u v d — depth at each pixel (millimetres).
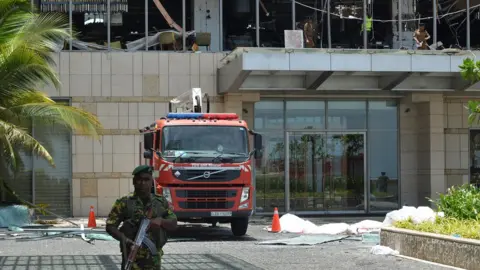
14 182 31078
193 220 23422
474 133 34250
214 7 33156
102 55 31469
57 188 31344
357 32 33969
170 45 32500
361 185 33719
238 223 23703
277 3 33531
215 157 22734
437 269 15656
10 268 16078
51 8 31812
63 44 31234
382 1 34312
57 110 27562
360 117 33781
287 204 33000
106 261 17297
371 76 31969
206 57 32000
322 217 32688
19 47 26422
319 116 33469
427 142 33375
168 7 33156
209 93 31969
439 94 33281
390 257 17766
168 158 22578
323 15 33625
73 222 27984
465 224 17625
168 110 31734
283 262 17062
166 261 17297
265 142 32969
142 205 9867
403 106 34031
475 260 15078
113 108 31516
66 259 17688
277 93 32406
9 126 26453
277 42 33750
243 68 28484
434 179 33219
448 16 34500
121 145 31531
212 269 15961
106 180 31453
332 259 17516
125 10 32500
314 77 30328
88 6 32312
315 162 33375
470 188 20609
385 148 33969
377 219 31625
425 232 17469
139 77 31625
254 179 32750
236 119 24000
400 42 33688
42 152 26906
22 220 27031
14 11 27562
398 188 33969
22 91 27375
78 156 31359
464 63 16406
